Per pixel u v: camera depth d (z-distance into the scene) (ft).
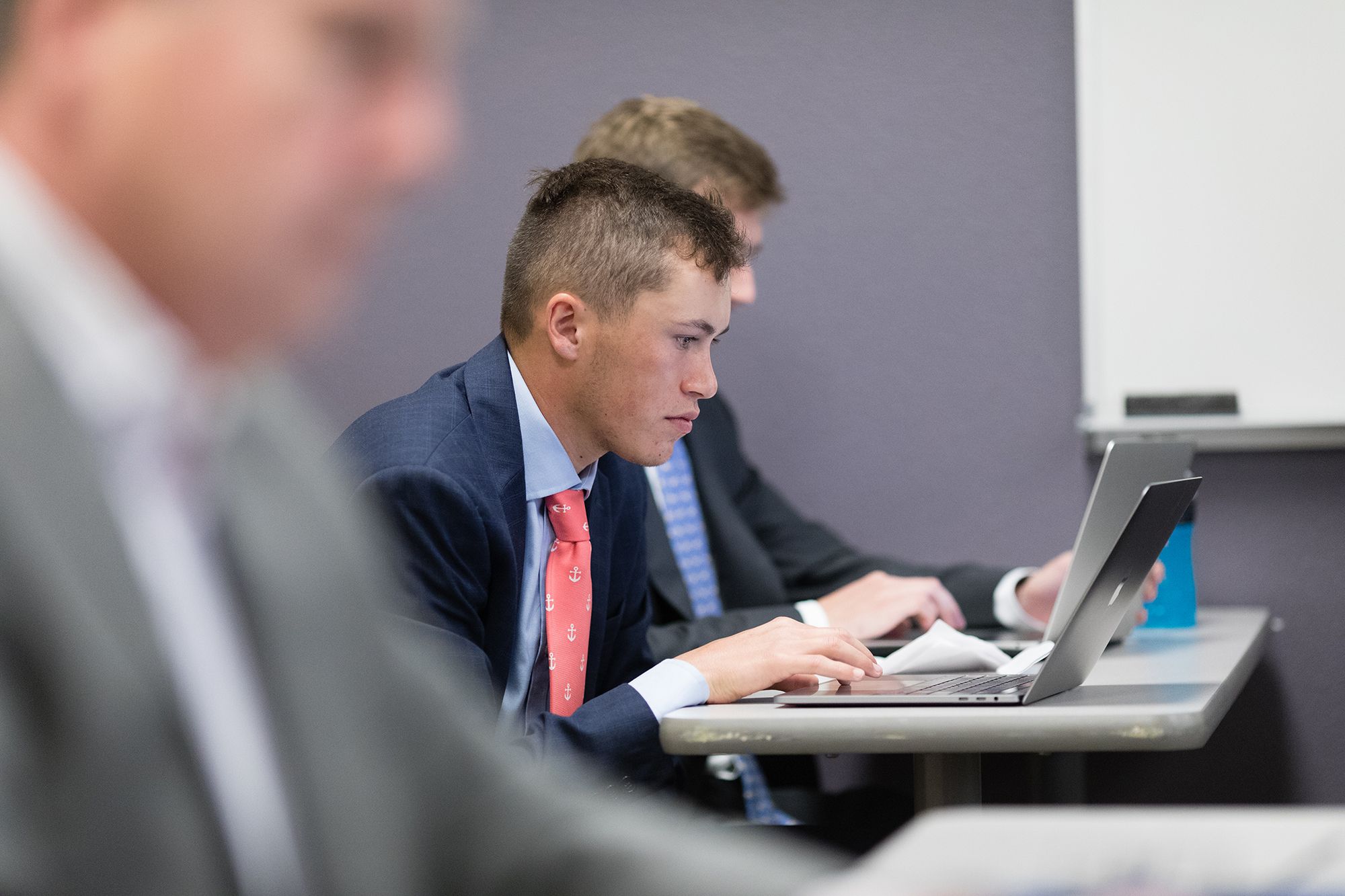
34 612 2.29
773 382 13.78
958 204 13.48
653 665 9.44
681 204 8.32
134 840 2.38
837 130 13.62
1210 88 12.84
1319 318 12.69
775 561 12.64
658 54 13.82
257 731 2.86
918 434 13.58
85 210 2.19
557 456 8.43
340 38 2.11
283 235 2.14
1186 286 12.92
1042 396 13.38
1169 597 10.98
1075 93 13.26
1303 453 12.92
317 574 3.12
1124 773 13.39
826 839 9.20
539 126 13.91
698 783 10.48
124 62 2.11
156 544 2.66
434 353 13.94
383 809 3.08
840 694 7.24
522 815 3.51
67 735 2.31
